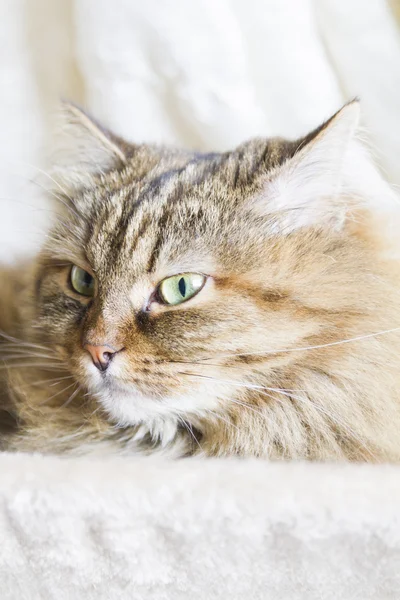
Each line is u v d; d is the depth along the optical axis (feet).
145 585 1.47
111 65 2.31
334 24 2.29
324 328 1.70
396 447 1.72
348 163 1.77
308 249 1.72
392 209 1.81
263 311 1.68
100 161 1.93
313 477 1.48
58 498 1.46
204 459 1.60
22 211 2.35
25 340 1.93
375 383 1.72
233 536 1.43
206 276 1.70
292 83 2.32
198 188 1.77
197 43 2.26
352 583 1.43
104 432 1.79
